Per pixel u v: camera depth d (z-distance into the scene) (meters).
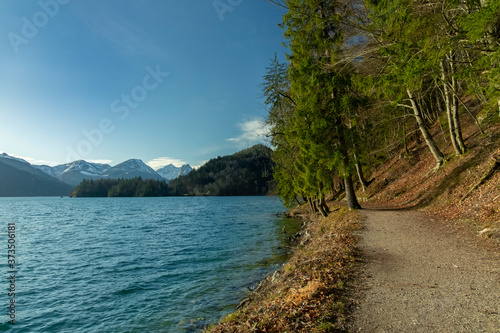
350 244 9.62
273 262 14.89
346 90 15.38
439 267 6.75
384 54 12.07
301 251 12.16
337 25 14.49
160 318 9.41
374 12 11.94
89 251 21.70
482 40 9.20
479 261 6.88
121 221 46.78
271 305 5.67
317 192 19.08
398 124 21.31
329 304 5.04
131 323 9.20
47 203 137.62
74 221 48.41
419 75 9.80
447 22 9.40
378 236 10.71
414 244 9.12
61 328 9.15
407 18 10.53
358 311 4.74
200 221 42.12
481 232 8.95
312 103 15.19
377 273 6.63
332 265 7.42
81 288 12.91
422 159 24.38
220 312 9.38
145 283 13.22
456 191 14.45
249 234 26.25
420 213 14.92
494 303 4.68
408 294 5.30
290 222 32.72
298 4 15.66
